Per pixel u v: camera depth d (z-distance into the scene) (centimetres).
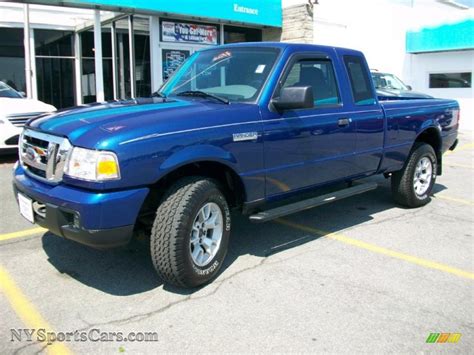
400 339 330
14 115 908
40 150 387
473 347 323
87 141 347
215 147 392
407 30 1820
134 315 356
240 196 437
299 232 552
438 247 510
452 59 1733
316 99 496
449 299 391
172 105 418
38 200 375
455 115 716
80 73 1571
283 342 323
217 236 411
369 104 557
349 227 573
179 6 1177
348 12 1602
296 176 473
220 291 397
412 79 1856
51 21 1495
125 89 1445
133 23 1309
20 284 405
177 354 309
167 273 377
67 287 401
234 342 323
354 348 318
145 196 357
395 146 595
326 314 362
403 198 646
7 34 1439
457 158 1138
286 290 400
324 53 513
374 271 443
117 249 484
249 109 427
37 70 1510
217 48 529
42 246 491
